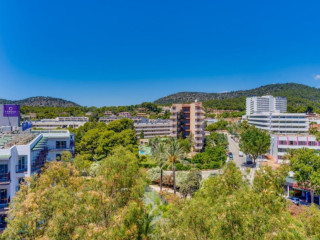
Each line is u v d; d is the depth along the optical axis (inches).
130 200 778.2
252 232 612.4
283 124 5265.8
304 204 1883.6
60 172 900.0
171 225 737.6
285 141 3341.5
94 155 3331.7
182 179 2231.8
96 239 600.4
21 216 622.2
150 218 847.7
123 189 798.5
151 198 1990.7
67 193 725.9
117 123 4692.4
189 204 730.2
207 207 729.6
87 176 2213.3
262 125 5743.1
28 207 639.8
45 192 689.6
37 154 1406.3
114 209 740.7
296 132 5206.7
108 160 812.6
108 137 3302.2
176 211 767.1
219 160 3262.8
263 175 975.6
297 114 5216.5
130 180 807.7
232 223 634.2
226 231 628.1
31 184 837.2
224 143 4436.5
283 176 1004.6
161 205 1631.4
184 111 4244.6
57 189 727.1
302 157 1731.1
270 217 641.6
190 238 661.3
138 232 714.8
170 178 2363.4
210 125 7293.3
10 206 751.1
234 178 1001.5
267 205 706.2
